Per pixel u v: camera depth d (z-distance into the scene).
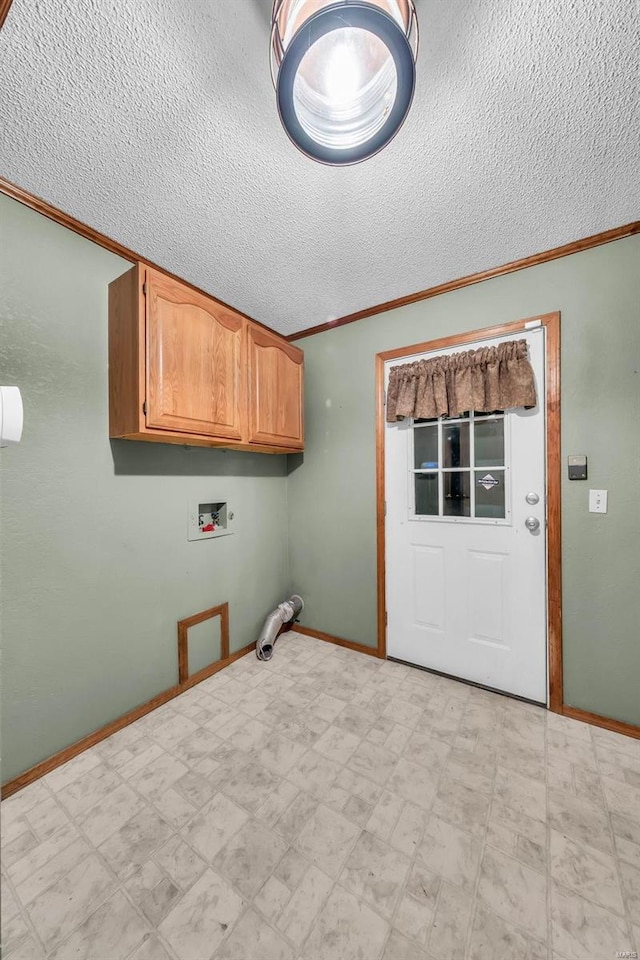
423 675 2.21
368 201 1.50
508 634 2.00
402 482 2.34
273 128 1.18
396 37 0.75
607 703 1.75
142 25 0.92
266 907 1.04
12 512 1.45
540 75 1.02
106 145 1.24
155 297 1.64
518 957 0.93
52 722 1.54
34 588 1.50
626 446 1.71
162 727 1.77
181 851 1.19
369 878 1.11
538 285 1.88
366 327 2.45
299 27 0.75
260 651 2.41
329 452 2.65
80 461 1.65
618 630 1.73
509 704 1.93
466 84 1.05
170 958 0.94
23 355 1.47
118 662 1.78
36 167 1.33
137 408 1.60
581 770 1.49
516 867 1.13
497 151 1.27
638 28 0.91
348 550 2.56
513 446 1.98
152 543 1.95
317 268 1.98
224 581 2.37
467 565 2.12
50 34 0.93
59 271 1.57
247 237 1.72
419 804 1.35
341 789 1.42
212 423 1.89
